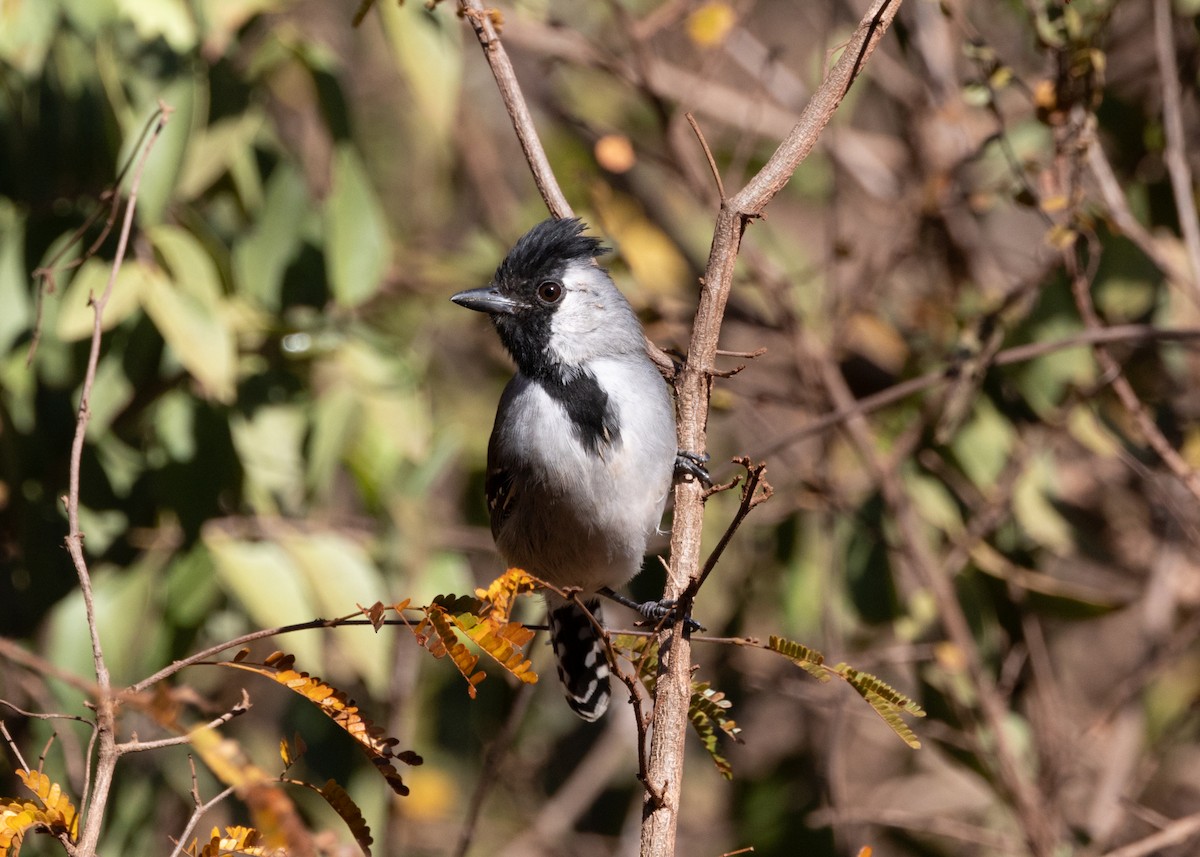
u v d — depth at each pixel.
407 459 10.79
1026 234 14.02
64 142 9.94
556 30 11.79
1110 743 12.42
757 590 12.25
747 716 13.75
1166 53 9.84
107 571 9.84
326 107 10.33
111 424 9.94
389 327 12.96
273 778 5.00
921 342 11.59
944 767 12.87
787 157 6.28
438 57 9.55
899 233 11.59
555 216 7.03
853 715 12.27
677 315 11.84
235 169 10.62
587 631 9.13
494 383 13.98
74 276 9.25
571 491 8.40
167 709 4.41
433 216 14.87
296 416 10.41
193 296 8.88
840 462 11.70
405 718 11.73
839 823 11.41
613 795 14.08
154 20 9.06
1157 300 10.76
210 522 9.69
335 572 9.61
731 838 12.46
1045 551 11.88
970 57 9.23
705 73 11.98
